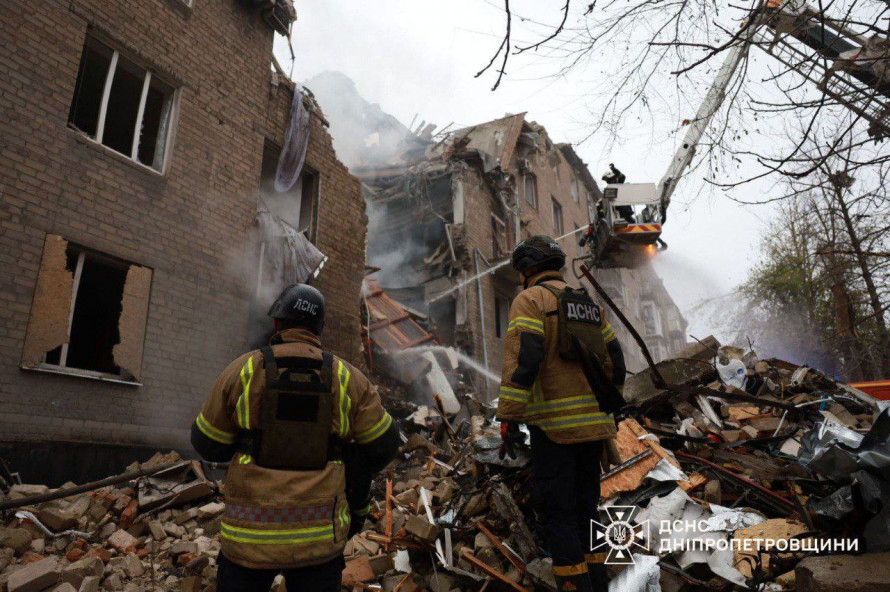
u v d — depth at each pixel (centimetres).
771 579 288
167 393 717
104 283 902
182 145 805
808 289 1625
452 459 626
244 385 198
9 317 583
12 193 606
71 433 610
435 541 355
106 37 735
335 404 205
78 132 680
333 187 1120
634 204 1423
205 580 408
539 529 351
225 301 819
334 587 193
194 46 848
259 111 948
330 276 1067
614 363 280
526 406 269
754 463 422
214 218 830
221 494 569
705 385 575
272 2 952
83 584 357
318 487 192
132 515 501
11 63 625
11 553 414
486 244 1725
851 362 1422
